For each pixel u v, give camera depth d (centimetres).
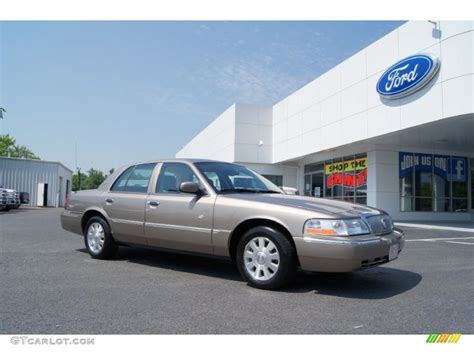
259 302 405
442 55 1255
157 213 549
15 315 360
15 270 548
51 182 3541
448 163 1992
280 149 2456
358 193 1933
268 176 2558
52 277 508
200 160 574
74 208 681
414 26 1368
